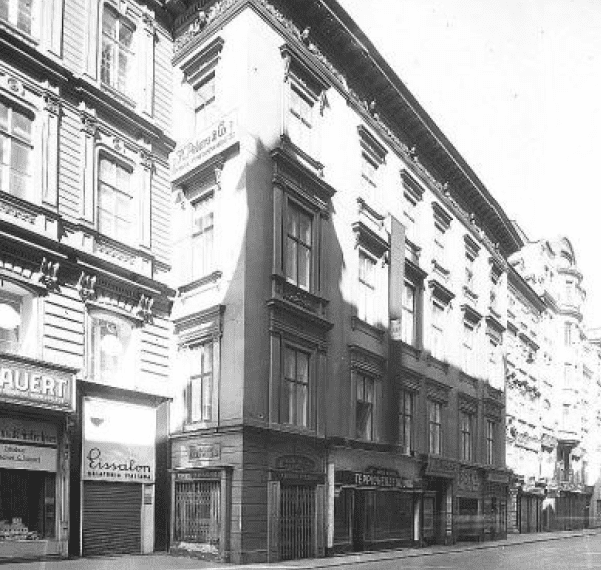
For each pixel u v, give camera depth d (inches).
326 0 909.8
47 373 655.8
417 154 1210.6
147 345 816.3
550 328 2208.4
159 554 780.6
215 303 805.2
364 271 1023.0
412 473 1081.4
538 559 906.1
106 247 772.6
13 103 684.1
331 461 875.4
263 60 838.5
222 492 740.7
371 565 772.0
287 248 853.2
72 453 706.2
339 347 925.8
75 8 767.1
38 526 661.9
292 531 802.8
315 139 927.7
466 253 1413.6
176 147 892.6
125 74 834.8
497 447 1485.0
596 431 2637.8
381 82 1051.9
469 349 1401.3
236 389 758.5
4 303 665.0
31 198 692.7
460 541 1247.5
